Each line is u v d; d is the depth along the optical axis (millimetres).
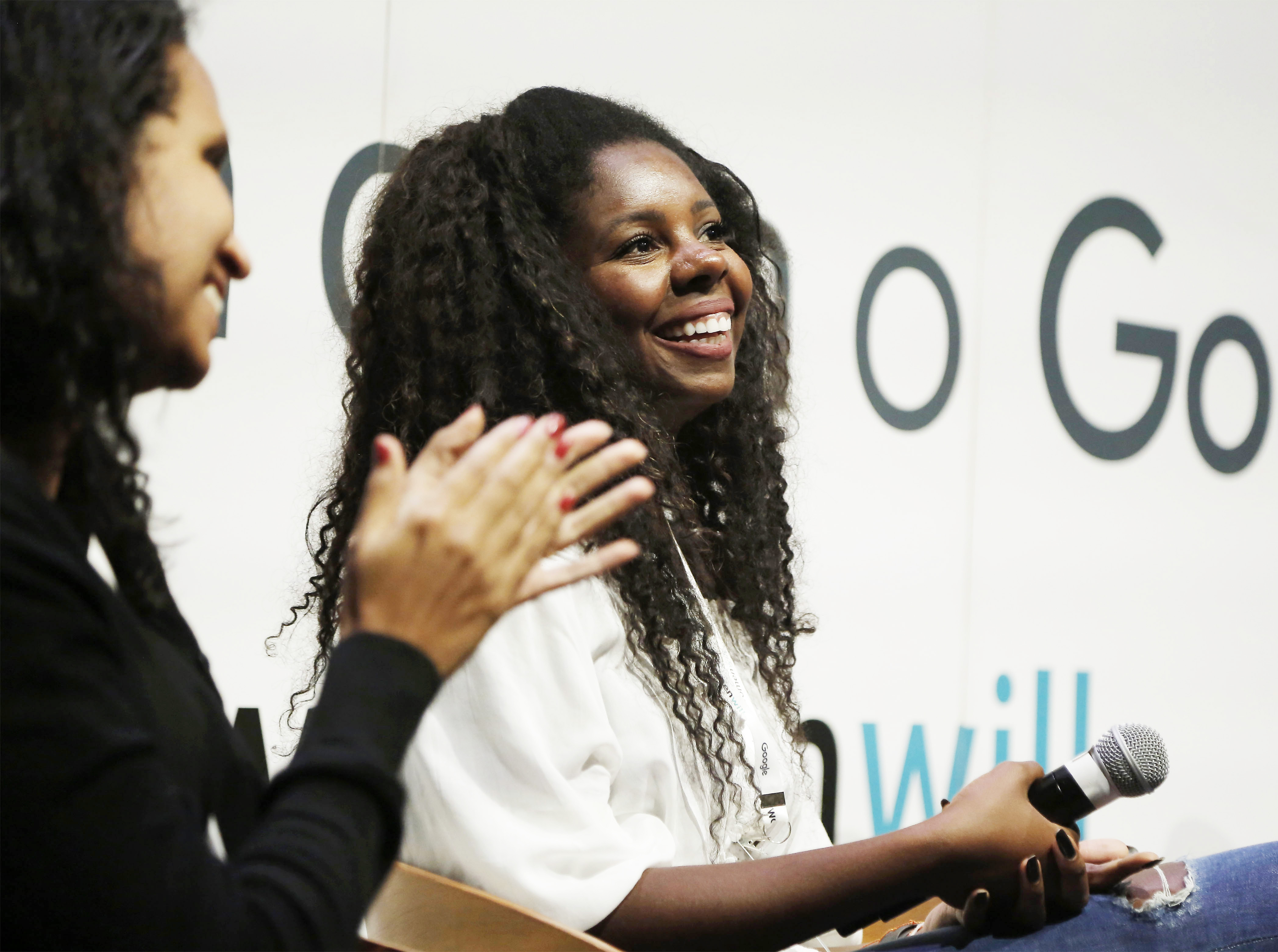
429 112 3357
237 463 3127
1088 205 4293
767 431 2633
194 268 1119
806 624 3295
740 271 2293
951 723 4066
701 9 3711
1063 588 4250
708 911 1703
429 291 2135
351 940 990
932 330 4051
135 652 1129
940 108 4051
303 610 2941
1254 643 4566
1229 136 4539
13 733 911
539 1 3486
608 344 2176
